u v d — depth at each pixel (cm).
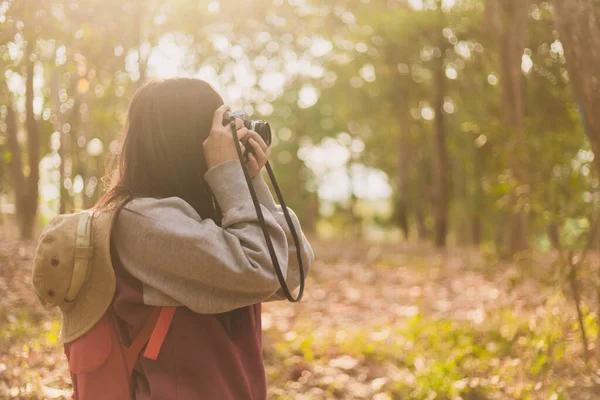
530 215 455
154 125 155
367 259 1327
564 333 401
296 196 3853
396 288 955
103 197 155
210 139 155
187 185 157
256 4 938
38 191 840
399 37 1572
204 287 147
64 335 152
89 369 148
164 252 144
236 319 158
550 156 470
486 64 1288
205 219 152
